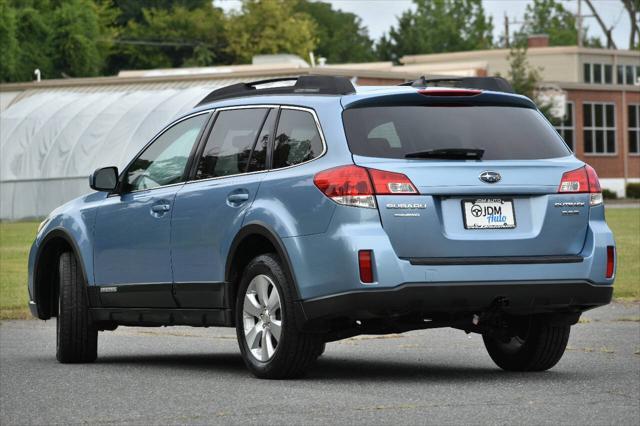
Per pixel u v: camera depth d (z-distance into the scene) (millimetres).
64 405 15953
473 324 18438
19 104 112750
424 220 16812
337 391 16562
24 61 188750
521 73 129375
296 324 17391
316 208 17125
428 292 16703
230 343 24766
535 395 15992
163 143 21078
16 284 40406
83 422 14500
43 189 102562
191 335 26500
